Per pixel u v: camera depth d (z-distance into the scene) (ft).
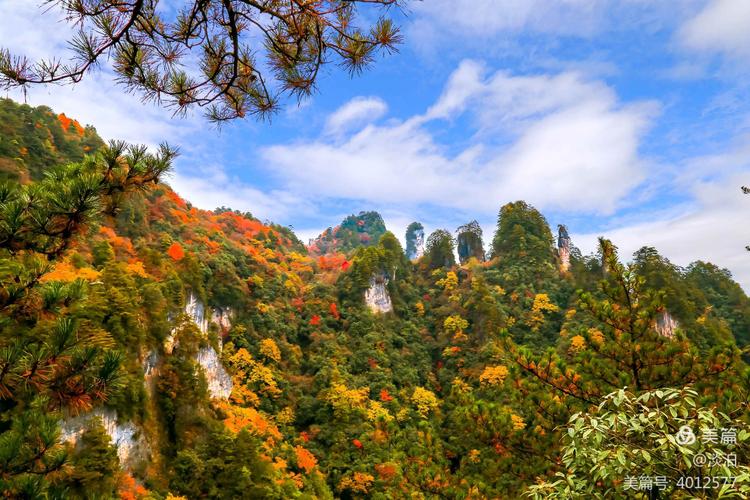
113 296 111.14
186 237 284.20
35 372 13.44
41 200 15.64
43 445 13.08
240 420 160.97
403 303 325.42
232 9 13.30
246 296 265.54
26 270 15.85
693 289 273.75
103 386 14.70
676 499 16.87
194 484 109.70
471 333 278.46
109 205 17.99
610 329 31.01
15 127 208.64
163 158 18.61
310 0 13.62
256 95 16.62
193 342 151.53
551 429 29.50
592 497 17.24
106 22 12.60
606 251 32.04
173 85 15.25
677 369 27.48
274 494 115.03
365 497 138.10
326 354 246.27
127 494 86.22
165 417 121.90
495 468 30.53
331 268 398.21
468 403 33.86
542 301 289.12
